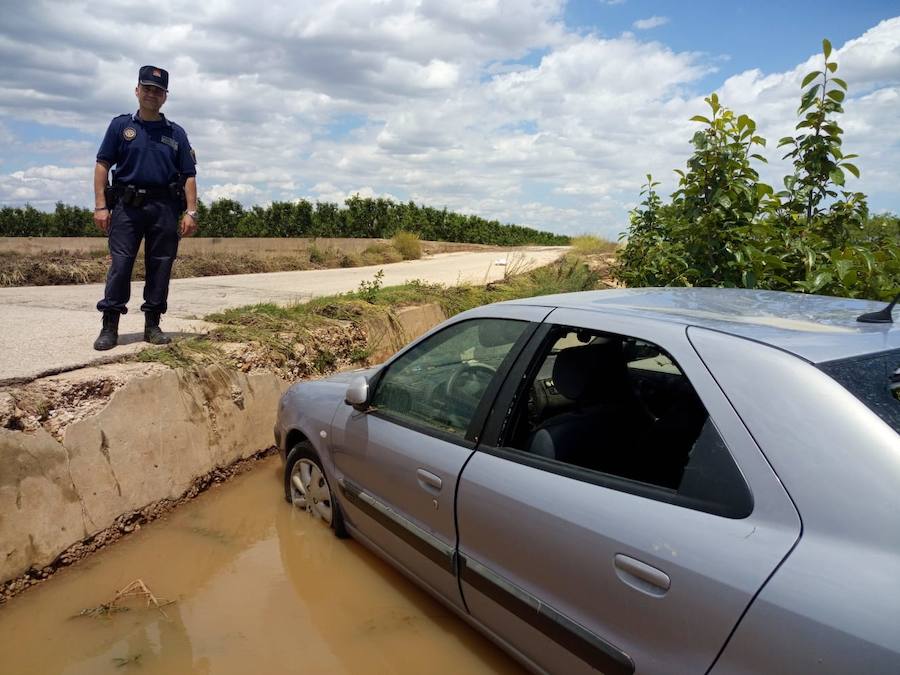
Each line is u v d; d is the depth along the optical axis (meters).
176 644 2.99
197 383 4.80
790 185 5.41
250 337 5.84
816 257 5.02
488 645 2.99
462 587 2.73
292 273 15.54
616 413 2.77
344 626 3.14
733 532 1.77
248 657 2.91
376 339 7.63
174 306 8.18
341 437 3.61
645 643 1.92
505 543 2.44
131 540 3.93
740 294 2.86
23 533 3.37
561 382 2.73
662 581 1.86
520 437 2.65
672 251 5.82
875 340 2.04
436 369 3.16
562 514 2.21
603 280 13.41
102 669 2.81
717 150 5.12
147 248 5.21
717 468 1.89
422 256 27.64
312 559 3.75
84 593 3.38
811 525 1.66
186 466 4.52
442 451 2.83
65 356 4.69
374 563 3.72
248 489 4.73
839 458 1.68
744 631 1.66
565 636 2.19
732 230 5.12
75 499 3.68
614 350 2.88
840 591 1.53
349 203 43.56
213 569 3.65
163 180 5.04
